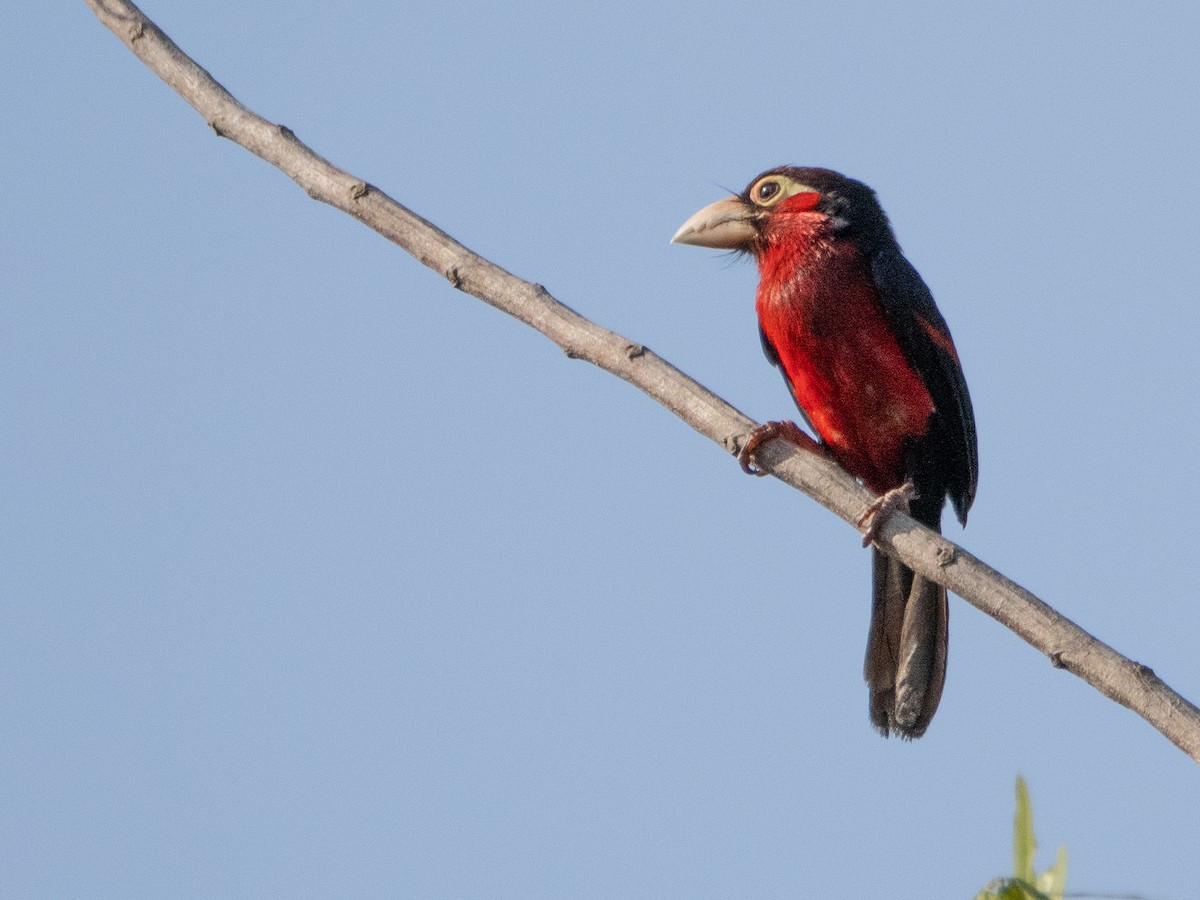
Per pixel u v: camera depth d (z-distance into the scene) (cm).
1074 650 698
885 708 1089
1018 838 604
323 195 842
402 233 832
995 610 741
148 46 890
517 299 824
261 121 862
